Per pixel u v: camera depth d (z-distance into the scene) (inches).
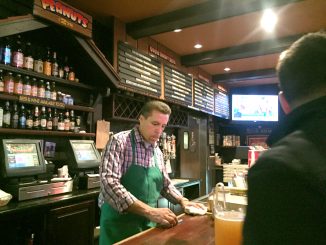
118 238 66.0
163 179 78.7
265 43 161.3
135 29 138.9
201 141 228.1
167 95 171.2
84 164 108.5
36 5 92.4
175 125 186.9
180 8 125.8
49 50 114.2
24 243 87.3
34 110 104.7
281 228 20.5
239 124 279.0
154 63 160.4
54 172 114.7
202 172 224.8
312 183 20.3
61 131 111.7
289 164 21.6
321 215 19.6
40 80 106.0
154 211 56.5
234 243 37.8
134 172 71.7
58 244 87.0
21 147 92.4
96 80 129.6
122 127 156.2
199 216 62.6
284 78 28.0
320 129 23.0
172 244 44.7
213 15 120.8
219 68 219.0
